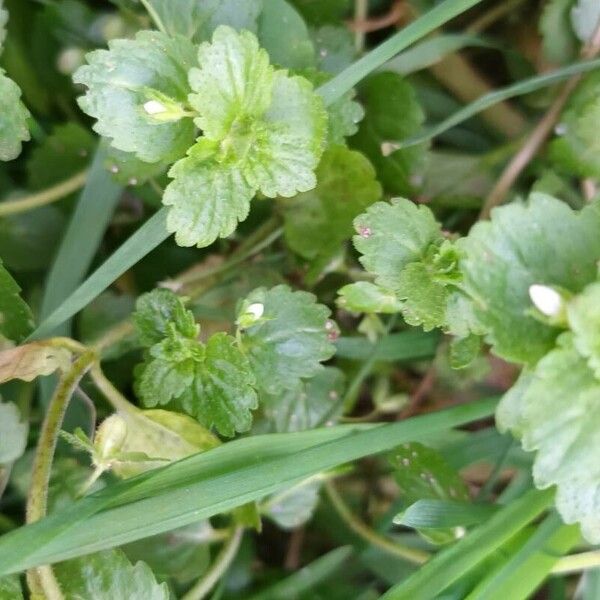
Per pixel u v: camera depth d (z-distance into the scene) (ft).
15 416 0.45
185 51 0.43
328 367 0.51
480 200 0.55
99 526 0.41
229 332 0.52
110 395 0.45
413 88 0.52
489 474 0.55
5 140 0.44
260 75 0.41
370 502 0.54
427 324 0.43
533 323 0.43
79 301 0.45
